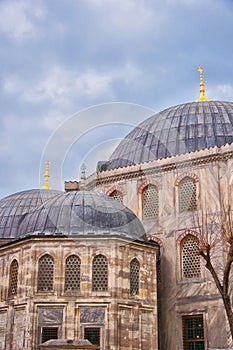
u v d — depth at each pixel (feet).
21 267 103.45
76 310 97.91
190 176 121.60
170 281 117.19
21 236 108.06
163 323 115.14
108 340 95.55
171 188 122.93
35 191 158.71
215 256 110.22
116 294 98.43
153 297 105.91
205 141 128.16
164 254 119.75
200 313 111.14
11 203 153.69
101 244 100.99
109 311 97.30
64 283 99.71
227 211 113.09
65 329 96.53
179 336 112.68
